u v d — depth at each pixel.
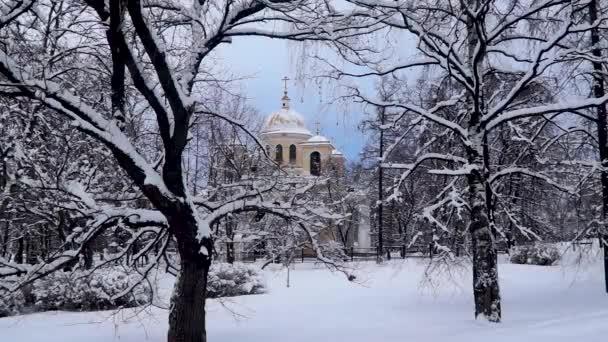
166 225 9.53
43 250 16.25
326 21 10.58
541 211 17.50
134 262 10.37
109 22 8.23
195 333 8.80
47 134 13.02
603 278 19.52
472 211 12.70
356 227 48.94
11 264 9.14
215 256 12.81
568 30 11.13
